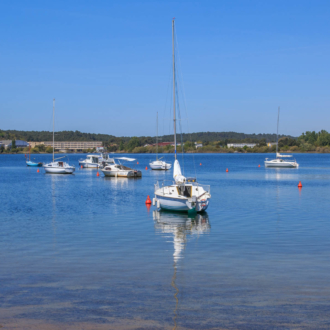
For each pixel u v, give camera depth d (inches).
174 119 1366.9
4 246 796.6
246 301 498.9
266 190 1966.0
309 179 2714.1
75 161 6569.9
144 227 1008.2
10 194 1820.9
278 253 737.0
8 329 420.5
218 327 426.0
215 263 671.8
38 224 1044.5
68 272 622.5
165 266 655.1
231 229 976.9
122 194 1824.6
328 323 435.2
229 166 4702.3
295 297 512.1
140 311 469.1
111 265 661.3
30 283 569.9
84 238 873.5
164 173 3489.2
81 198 1659.7
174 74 1363.2
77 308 478.3
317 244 807.7
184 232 941.2
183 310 471.8
